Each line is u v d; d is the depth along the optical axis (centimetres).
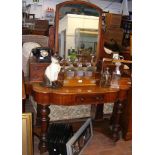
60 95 157
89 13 200
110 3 370
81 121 244
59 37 194
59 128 188
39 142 184
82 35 201
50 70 162
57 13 190
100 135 219
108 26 231
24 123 143
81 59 200
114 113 217
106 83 181
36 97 160
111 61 191
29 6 383
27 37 205
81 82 178
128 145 204
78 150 180
